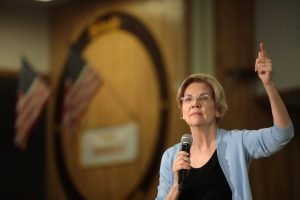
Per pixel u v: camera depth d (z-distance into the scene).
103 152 13.59
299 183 11.95
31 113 13.20
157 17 12.62
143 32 12.91
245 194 3.75
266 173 11.58
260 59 3.70
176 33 12.16
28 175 15.23
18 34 15.01
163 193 4.06
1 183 15.23
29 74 13.40
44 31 15.25
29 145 15.20
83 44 14.33
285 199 11.76
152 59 12.66
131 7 13.26
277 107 3.67
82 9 14.43
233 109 11.40
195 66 11.79
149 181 12.45
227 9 11.92
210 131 4.02
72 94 13.09
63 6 14.96
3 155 15.27
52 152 14.91
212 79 4.07
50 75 15.11
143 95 12.79
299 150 12.05
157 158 12.32
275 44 11.70
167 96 12.22
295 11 11.41
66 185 14.45
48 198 14.90
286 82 11.44
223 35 11.78
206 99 3.99
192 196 3.83
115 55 13.52
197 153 4.00
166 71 12.30
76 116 12.97
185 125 11.75
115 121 13.38
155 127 12.43
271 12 11.83
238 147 3.88
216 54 11.68
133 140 12.91
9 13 15.00
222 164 3.84
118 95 13.37
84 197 13.94
